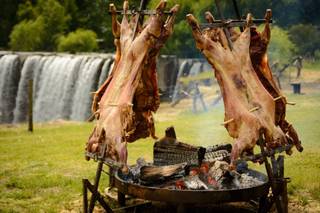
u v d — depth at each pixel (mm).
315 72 27656
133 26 6766
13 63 28266
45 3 40750
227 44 6445
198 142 13000
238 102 6156
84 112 24891
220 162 6898
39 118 27172
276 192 6301
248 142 6016
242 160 5980
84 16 43656
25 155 11922
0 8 44156
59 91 26500
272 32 28094
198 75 24812
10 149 12773
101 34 42906
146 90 7164
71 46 36406
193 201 6086
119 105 6234
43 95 27328
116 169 7117
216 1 6555
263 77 6883
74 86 26078
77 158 11445
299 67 26422
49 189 8766
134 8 6848
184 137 13852
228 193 6133
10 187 8953
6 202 7949
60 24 40188
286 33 29922
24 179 9297
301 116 16578
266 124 6172
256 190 6293
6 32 44062
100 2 43062
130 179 7133
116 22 6973
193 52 31438
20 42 38969
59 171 10141
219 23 6535
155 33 6348
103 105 6488
